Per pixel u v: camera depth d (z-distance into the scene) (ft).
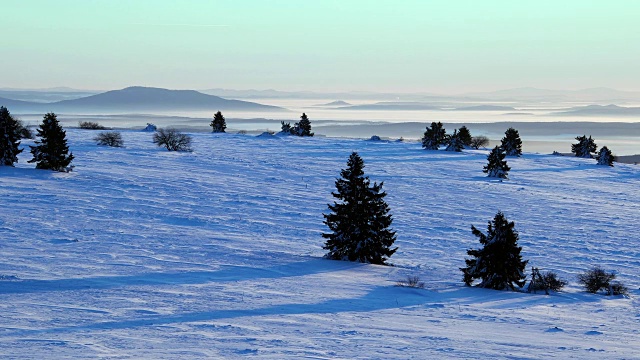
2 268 117.60
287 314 95.55
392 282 129.80
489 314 106.11
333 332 85.35
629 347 84.79
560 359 75.66
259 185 288.51
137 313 90.94
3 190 219.41
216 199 240.32
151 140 465.47
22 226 163.94
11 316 86.12
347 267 142.92
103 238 155.53
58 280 110.01
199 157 380.99
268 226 196.54
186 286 111.75
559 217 257.55
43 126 274.36
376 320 95.35
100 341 75.61
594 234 223.30
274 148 466.70
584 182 380.37
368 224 151.74
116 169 301.84
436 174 372.79
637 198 327.88
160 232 169.89
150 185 259.80
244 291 110.63
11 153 274.57
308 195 268.62
